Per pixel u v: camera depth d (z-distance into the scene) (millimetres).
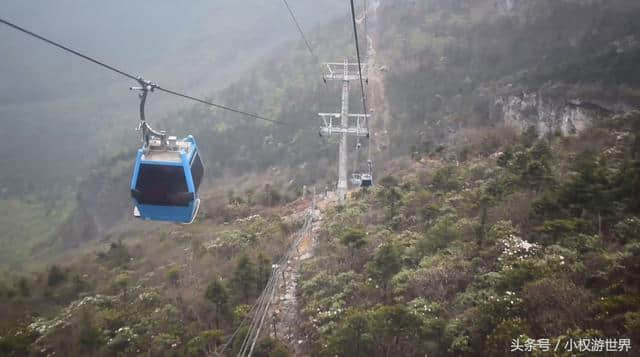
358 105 65250
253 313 17078
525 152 24953
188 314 18359
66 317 19422
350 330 13094
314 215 29812
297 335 15500
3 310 22328
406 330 12875
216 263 23125
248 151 70312
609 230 15617
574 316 11281
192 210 11227
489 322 12008
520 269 13391
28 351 17750
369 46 82562
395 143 54750
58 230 77188
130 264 27406
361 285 16375
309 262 20219
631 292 11617
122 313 18453
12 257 68500
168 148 11219
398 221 22031
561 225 15672
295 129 67688
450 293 14695
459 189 23953
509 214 18344
